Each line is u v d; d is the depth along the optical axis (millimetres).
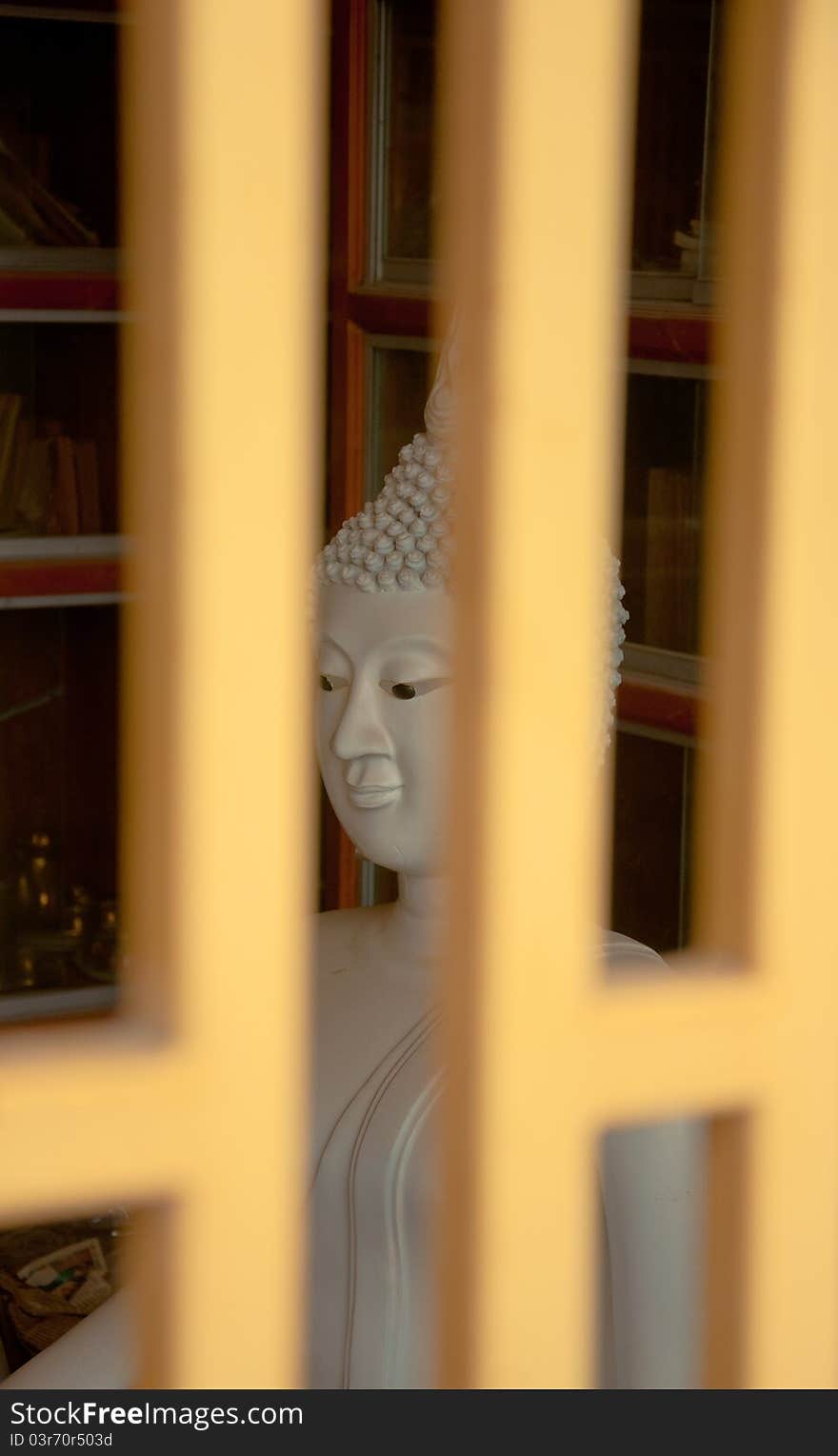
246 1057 502
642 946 1239
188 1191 501
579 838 537
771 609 582
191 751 491
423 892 1248
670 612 3484
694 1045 572
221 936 498
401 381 3980
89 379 3986
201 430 478
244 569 489
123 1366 1111
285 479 488
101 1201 496
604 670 1247
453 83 517
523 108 498
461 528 524
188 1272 504
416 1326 1152
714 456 620
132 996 522
